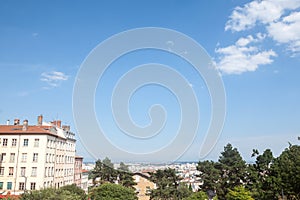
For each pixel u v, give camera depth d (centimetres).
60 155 5206
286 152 3522
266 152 3972
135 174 5616
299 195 3027
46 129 4772
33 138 4512
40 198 2178
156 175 5172
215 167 4822
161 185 4988
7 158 4466
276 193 3216
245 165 4588
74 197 2391
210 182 4569
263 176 3812
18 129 4638
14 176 4400
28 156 4459
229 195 3450
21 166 4431
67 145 5625
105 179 5406
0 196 3177
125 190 3678
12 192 4322
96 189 3806
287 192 3072
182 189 4875
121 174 5288
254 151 4050
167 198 4991
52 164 4797
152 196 5044
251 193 3550
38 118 5141
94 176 5541
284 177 3106
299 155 3209
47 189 2292
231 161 4719
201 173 4819
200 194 4234
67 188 3453
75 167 6297
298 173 2933
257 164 3997
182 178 5056
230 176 4619
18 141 4506
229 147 4909
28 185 4366
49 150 4672
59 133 5294
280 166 3341
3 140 4519
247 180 4500
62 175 5288
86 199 3547
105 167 5322
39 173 4397
